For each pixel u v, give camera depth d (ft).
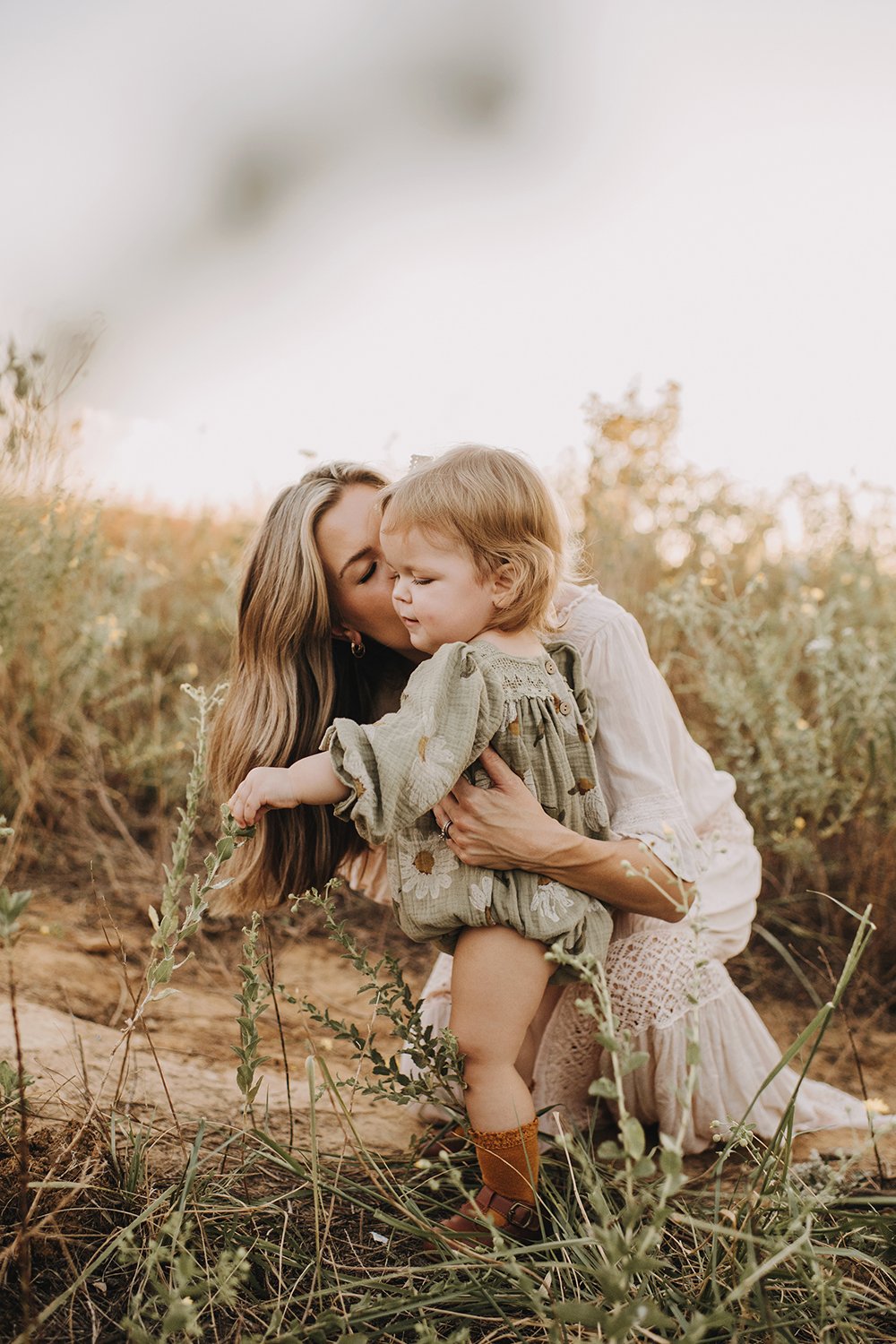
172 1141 5.76
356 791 4.75
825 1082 7.89
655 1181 5.80
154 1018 7.89
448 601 5.58
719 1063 6.28
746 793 10.57
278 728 6.52
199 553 15.80
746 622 9.94
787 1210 4.83
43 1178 4.88
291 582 6.30
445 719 5.03
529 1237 5.29
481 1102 5.24
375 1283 4.52
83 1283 4.47
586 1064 6.34
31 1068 6.28
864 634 11.41
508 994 5.28
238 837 5.17
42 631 11.24
